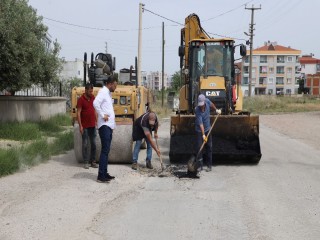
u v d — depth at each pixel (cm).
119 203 700
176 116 1096
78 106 998
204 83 1188
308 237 555
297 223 611
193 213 652
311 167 1076
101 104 850
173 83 6856
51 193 749
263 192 792
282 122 2786
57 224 590
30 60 1564
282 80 10925
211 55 1280
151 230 575
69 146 1315
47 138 1480
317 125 2542
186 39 1441
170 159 1112
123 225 593
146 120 984
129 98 1216
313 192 800
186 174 936
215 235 558
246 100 4531
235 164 1108
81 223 596
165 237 549
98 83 1366
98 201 708
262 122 2788
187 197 746
